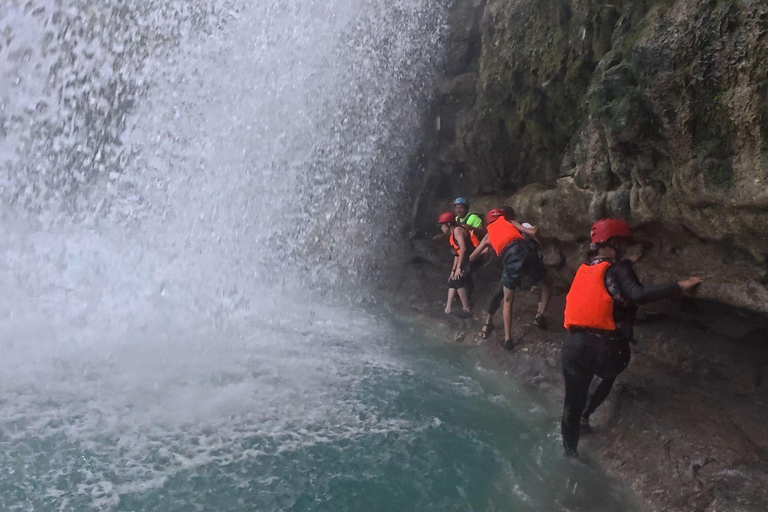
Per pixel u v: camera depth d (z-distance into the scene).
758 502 3.63
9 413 4.62
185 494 3.86
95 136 8.98
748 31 3.70
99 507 3.65
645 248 5.47
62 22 8.16
